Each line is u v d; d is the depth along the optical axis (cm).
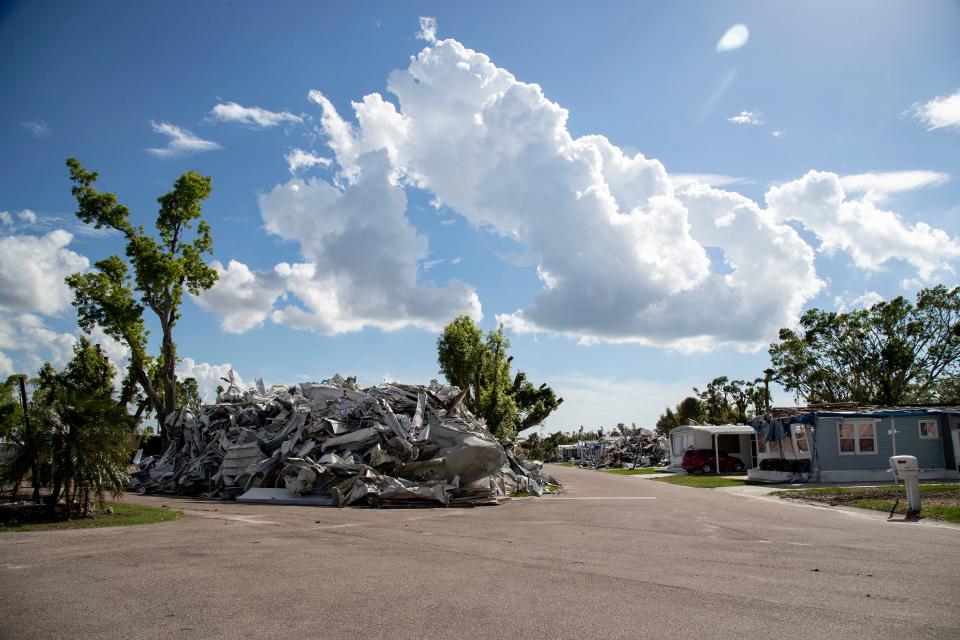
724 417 8000
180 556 937
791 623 591
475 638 543
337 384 3081
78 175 3338
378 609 636
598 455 7138
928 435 2927
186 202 3500
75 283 3394
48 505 1427
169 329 3550
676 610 637
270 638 541
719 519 1518
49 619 596
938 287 5062
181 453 2736
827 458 2903
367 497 1938
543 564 895
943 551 1005
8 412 2458
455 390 2922
